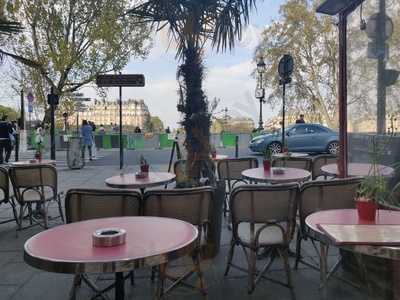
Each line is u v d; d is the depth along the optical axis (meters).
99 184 9.97
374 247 2.12
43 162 6.71
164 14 4.66
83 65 20.22
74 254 2.10
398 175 3.82
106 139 23.53
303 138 16.64
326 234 2.31
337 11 4.68
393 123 4.27
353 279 3.51
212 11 4.75
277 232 3.63
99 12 19.31
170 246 2.20
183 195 3.34
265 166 5.41
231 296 3.51
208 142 4.76
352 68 4.63
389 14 4.30
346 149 4.69
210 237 4.14
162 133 23.89
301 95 30.78
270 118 25.31
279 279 3.82
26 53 19.14
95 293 3.50
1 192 7.75
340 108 4.72
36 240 2.36
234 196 3.46
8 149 14.82
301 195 3.54
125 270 2.00
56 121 23.42
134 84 11.19
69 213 3.32
